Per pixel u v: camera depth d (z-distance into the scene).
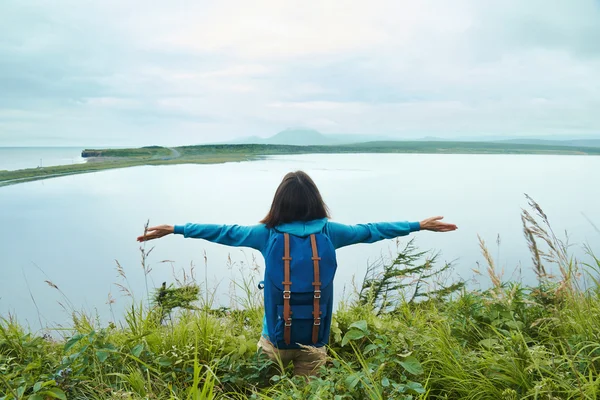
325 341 3.13
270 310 3.03
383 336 3.23
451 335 3.61
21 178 80.62
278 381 3.10
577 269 3.24
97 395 3.01
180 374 3.31
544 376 2.77
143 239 3.41
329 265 3.02
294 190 3.18
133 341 3.55
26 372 3.06
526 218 2.98
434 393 3.09
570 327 3.23
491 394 2.81
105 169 103.19
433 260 4.74
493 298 3.52
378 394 2.46
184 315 4.13
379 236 3.44
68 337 3.80
